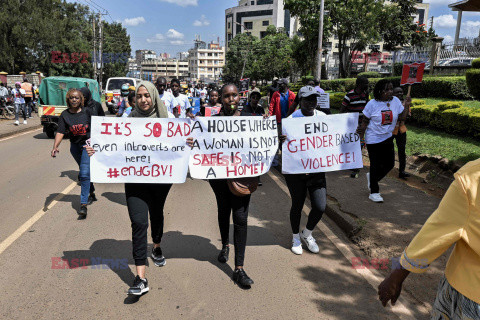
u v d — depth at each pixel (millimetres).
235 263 3369
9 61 38000
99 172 3365
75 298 3072
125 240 4258
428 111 8562
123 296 3117
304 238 4074
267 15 92688
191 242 4246
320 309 2984
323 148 3814
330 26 25141
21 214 5117
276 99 7059
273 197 6105
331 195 5656
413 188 5977
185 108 7758
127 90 7098
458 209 1449
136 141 3381
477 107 8789
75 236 4355
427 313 2938
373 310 2980
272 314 2906
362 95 6094
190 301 3064
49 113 12438
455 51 16250
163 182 3418
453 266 1552
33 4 39438
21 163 8633
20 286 3240
